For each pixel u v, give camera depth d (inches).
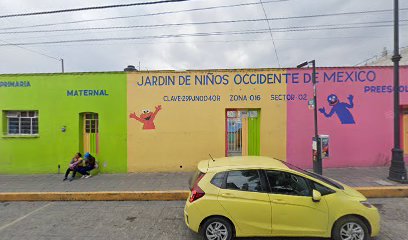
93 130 383.2
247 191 164.7
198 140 368.2
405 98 355.3
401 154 287.6
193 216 166.4
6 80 375.2
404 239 169.2
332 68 358.6
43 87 373.7
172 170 369.4
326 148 290.0
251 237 175.0
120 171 371.2
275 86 363.3
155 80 369.7
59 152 374.0
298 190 164.1
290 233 161.0
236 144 373.7
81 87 372.5
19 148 375.2
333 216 159.6
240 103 365.7
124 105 370.9
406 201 245.1
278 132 363.9
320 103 359.9
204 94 367.6
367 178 301.0
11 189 293.9
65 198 273.3
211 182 169.2
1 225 207.6
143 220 213.3
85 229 196.9
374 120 358.0
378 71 357.1
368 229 161.6
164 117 370.0
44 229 198.2
